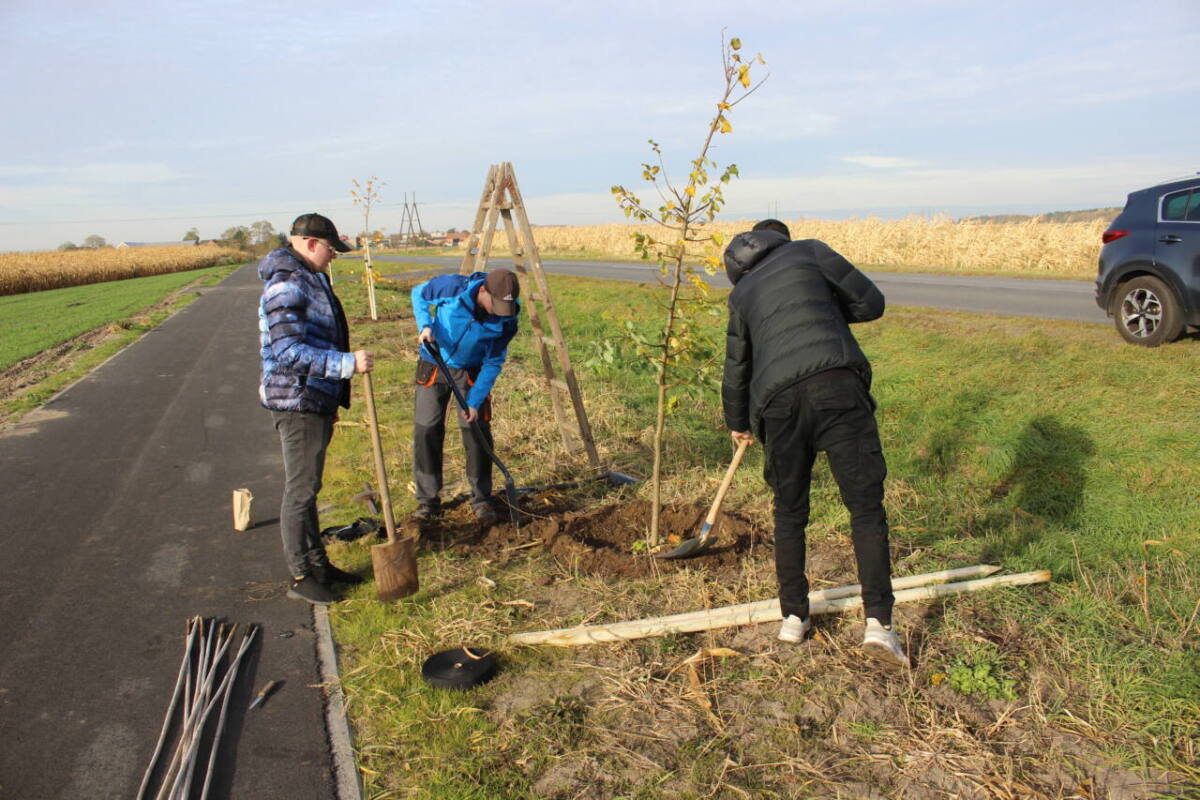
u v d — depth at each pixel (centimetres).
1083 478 452
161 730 273
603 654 310
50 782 247
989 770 236
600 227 4469
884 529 284
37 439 683
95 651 326
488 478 460
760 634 318
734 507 456
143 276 4853
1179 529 382
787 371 280
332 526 448
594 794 234
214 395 867
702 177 362
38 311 2134
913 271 1939
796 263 297
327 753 259
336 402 366
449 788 238
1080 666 282
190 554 427
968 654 293
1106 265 797
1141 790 226
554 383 564
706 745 253
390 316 1541
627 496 487
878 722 261
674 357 393
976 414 571
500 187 527
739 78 339
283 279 350
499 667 304
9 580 397
